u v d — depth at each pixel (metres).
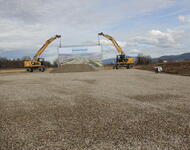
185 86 8.22
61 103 5.01
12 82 11.49
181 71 17.70
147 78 12.31
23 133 2.86
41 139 2.62
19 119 3.59
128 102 5.01
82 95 6.22
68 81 11.31
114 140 2.54
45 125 3.22
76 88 8.05
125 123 3.25
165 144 2.39
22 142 2.53
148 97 5.70
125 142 2.47
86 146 2.37
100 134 2.76
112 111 4.09
